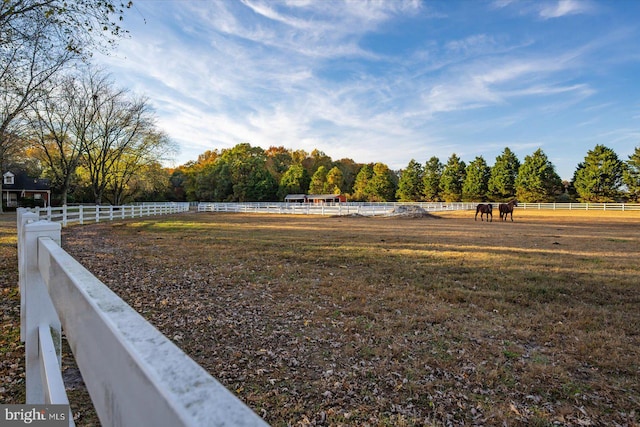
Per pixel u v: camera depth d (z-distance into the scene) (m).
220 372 3.42
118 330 0.57
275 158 70.69
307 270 7.48
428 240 12.48
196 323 4.51
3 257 7.25
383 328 4.48
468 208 38.28
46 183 37.31
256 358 3.70
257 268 7.57
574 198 44.19
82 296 0.78
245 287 6.14
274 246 10.59
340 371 3.46
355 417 2.79
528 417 2.79
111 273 6.71
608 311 5.14
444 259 8.83
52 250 1.27
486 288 6.28
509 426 2.70
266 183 58.06
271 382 3.27
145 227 15.73
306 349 3.91
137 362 0.47
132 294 5.52
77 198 36.41
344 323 4.64
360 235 13.94
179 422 0.34
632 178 39.16
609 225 19.95
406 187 56.22
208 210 34.44
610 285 6.45
